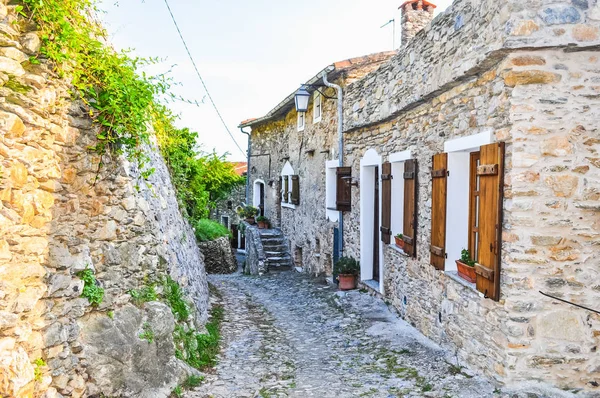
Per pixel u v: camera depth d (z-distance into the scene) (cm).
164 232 567
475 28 444
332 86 979
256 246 1512
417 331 643
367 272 906
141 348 425
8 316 291
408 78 630
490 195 434
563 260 407
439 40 529
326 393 465
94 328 391
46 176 340
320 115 1179
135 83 413
